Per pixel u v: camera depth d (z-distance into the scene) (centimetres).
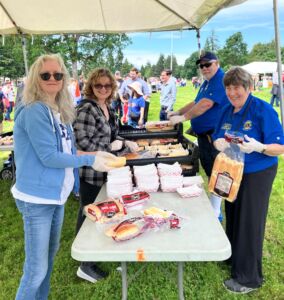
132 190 209
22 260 317
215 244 144
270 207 415
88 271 275
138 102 743
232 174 207
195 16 396
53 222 202
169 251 139
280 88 268
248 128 221
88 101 251
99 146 245
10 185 526
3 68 4100
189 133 379
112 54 1848
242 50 6756
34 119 161
